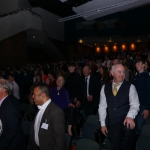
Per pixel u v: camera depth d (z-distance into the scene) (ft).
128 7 55.52
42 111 7.33
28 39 54.03
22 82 31.55
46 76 21.68
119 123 8.81
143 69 11.57
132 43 79.56
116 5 46.60
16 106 8.29
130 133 8.71
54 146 6.88
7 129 7.78
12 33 42.65
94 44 80.38
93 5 52.34
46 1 61.82
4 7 51.06
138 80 11.46
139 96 11.34
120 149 8.87
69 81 15.99
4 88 8.32
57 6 66.59
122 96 8.84
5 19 41.70
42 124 7.05
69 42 73.46
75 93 15.65
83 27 71.05
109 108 9.02
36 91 7.28
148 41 73.97
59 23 68.74
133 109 8.63
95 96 15.19
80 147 8.98
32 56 61.98
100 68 16.78
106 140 10.89
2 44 41.63
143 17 63.62
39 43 57.57
